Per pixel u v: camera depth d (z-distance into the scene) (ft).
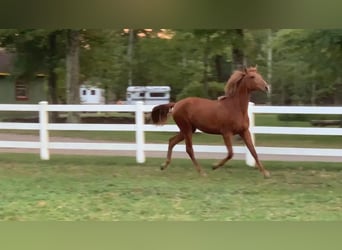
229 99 24.94
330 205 19.30
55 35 57.06
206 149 28.58
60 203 19.53
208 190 21.79
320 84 68.59
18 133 50.90
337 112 26.99
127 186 22.57
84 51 62.34
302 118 65.57
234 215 17.90
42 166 27.99
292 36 48.42
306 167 27.35
